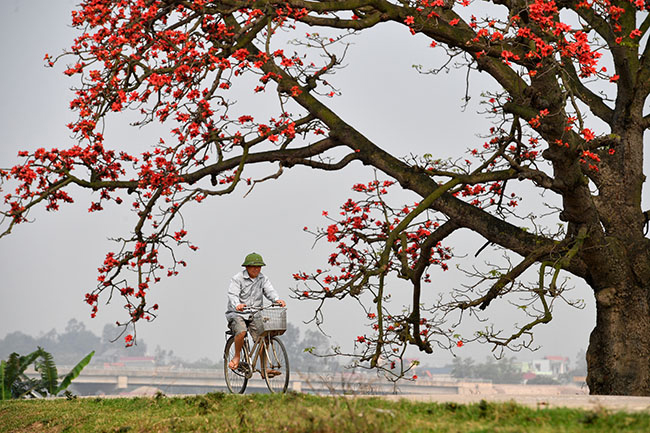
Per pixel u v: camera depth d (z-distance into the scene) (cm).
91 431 1578
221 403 1559
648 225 2227
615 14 2111
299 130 2209
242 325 1655
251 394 1582
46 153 1997
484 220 2172
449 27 2072
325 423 1155
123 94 1944
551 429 1010
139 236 2123
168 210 2111
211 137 2061
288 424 1219
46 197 1991
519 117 2120
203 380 14512
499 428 1035
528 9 1850
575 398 1425
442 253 2442
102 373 15600
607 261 2128
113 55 1969
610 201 2220
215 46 1995
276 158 2200
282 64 2092
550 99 1923
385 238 2206
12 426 1808
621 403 1290
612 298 2158
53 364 3447
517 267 2069
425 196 2192
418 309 2336
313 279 2003
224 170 2166
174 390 14662
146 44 2020
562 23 1802
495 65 2088
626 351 2150
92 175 2084
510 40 1892
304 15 1981
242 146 2078
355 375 1376
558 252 2080
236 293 1662
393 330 2070
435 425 1108
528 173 2022
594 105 2377
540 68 1897
